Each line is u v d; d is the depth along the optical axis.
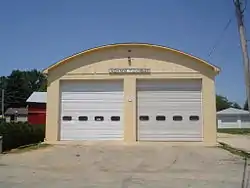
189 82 23.34
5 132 20.47
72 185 10.99
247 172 13.65
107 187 10.70
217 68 22.86
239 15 14.07
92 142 22.75
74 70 23.70
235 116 74.06
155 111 23.30
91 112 23.53
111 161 16.23
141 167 14.80
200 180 11.98
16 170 13.89
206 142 22.69
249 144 27.28
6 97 103.69
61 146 21.19
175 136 23.09
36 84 108.50
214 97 22.98
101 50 23.66
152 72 23.38
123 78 23.44
